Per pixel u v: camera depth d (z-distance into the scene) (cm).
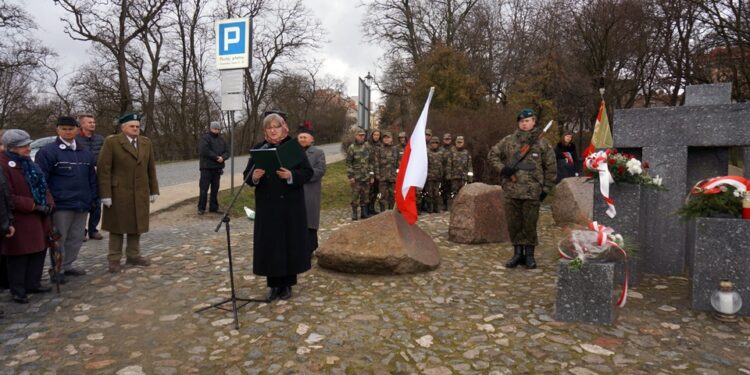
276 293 498
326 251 585
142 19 2848
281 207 473
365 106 1406
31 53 2775
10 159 505
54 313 477
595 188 542
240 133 4288
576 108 2773
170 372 348
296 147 474
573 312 423
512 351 367
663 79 2359
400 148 1162
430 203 1195
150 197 659
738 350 369
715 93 562
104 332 426
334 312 455
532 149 604
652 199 573
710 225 443
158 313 470
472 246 757
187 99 3647
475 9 2911
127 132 621
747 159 612
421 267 586
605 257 458
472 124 1532
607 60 2533
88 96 2995
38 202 517
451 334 401
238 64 1109
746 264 433
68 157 585
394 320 434
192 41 3472
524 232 608
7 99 3356
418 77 2273
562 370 337
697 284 449
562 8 2617
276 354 370
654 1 2247
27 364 366
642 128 577
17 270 509
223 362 361
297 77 4016
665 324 418
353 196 1061
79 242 605
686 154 559
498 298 493
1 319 463
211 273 605
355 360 357
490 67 2822
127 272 614
